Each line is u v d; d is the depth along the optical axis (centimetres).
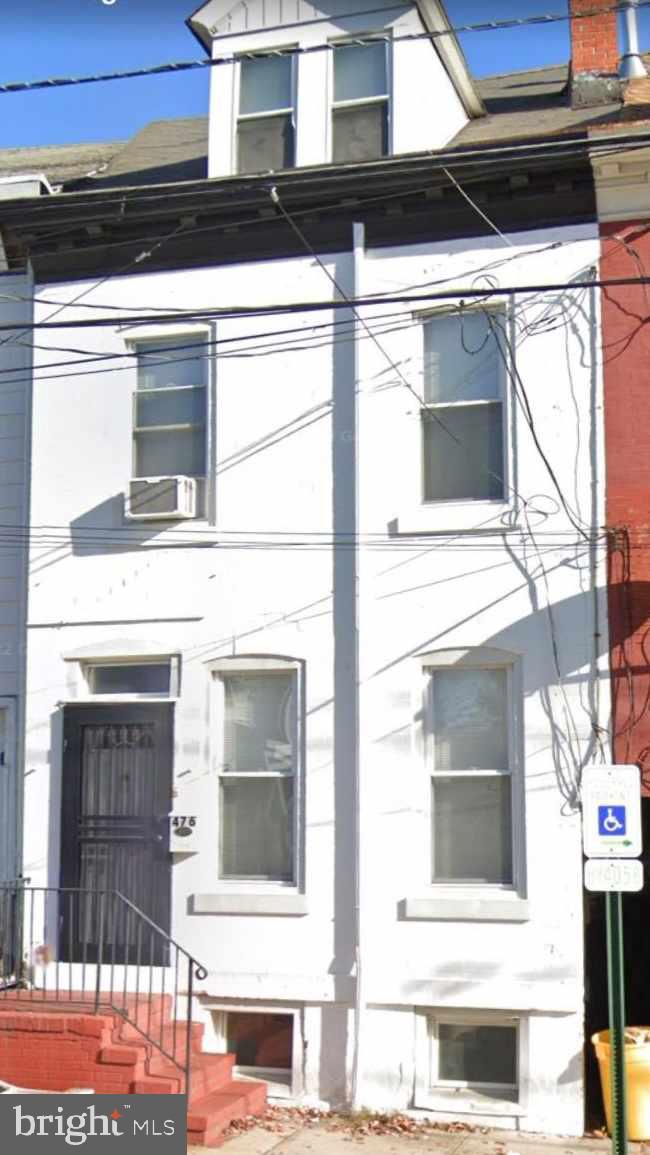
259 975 1153
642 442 1141
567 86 1410
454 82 1301
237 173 1303
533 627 1141
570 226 1184
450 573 1167
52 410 1295
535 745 1124
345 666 1180
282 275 1249
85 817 1225
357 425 1202
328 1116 1095
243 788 1204
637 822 859
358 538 1187
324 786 1167
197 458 1259
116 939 1197
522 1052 1090
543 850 1109
